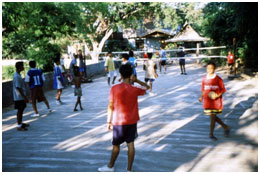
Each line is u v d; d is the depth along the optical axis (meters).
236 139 4.14
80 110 6.68
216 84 4.05
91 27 20.00
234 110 5.80
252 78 9.81
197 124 4.99
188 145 3.98
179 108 6.32
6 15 8.58
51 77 10.66
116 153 3.19
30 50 12.28
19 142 4.45
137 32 31.83
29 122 5.71
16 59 17.22
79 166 3.46
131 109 3.10
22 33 11.03
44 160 3.68
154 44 29.52
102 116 5.99
